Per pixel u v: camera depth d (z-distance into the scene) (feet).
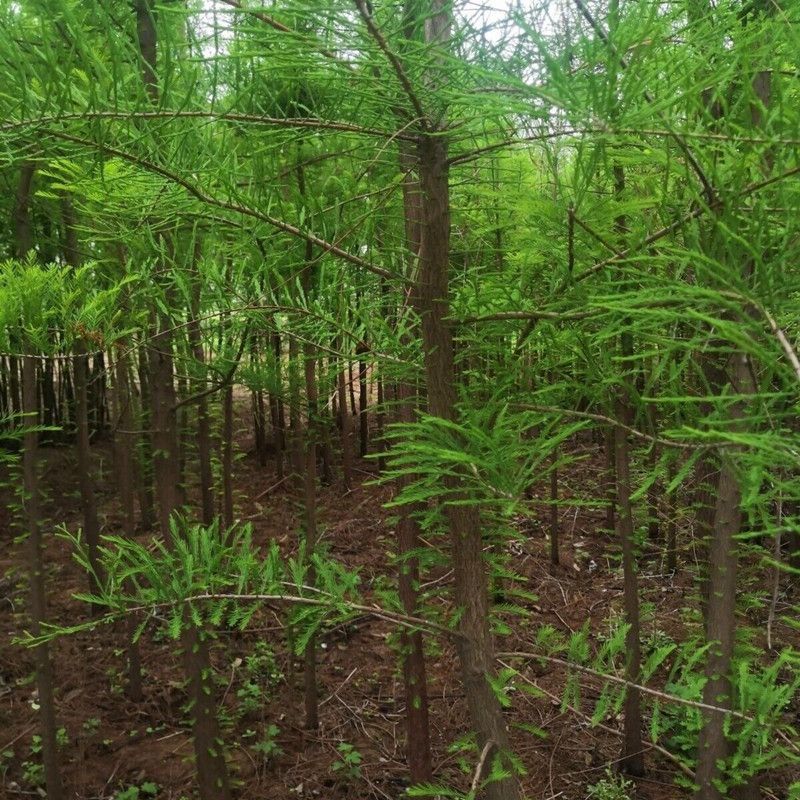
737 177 2.34
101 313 4.65
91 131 2.91
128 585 10.13
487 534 4.14
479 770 3.65
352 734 9.05
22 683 9.73
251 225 3.85
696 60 2.47
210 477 12.08
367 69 3.11
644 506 9.70
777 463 1.94
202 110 3.30
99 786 8.12
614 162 3.14
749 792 5.36
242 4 2.83
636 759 8.01
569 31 2.52
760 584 9.27
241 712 9.22
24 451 6.72
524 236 3.46
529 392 3.48
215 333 5.30
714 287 2.32
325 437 15.89
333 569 4.13
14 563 12.78
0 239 8.55
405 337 4.85
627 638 7.56
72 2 2.92
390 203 4.75
